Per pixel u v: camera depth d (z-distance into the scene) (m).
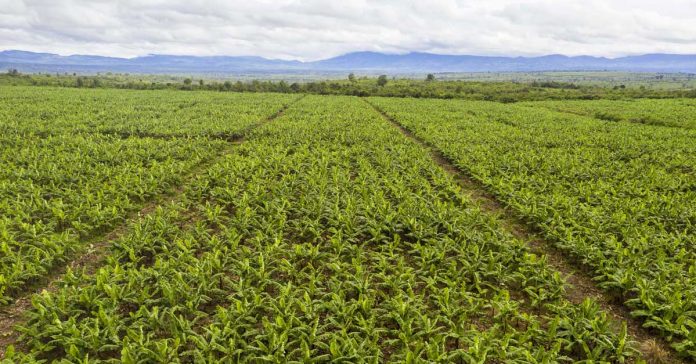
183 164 24.44
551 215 17.88
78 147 27.27
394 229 15.80
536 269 13.12
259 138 35.19
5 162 23.48
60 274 13.20
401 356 9.39
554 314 11.59
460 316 10.66
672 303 10.74
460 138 36.06
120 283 12.02
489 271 13.01
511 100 96.44
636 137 39.78
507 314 10.98
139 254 14.09
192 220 17.47
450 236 15.63
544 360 9.02
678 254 14.00
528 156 28.42
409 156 28.25
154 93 85.00
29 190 18.48
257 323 10.70
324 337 9.80
